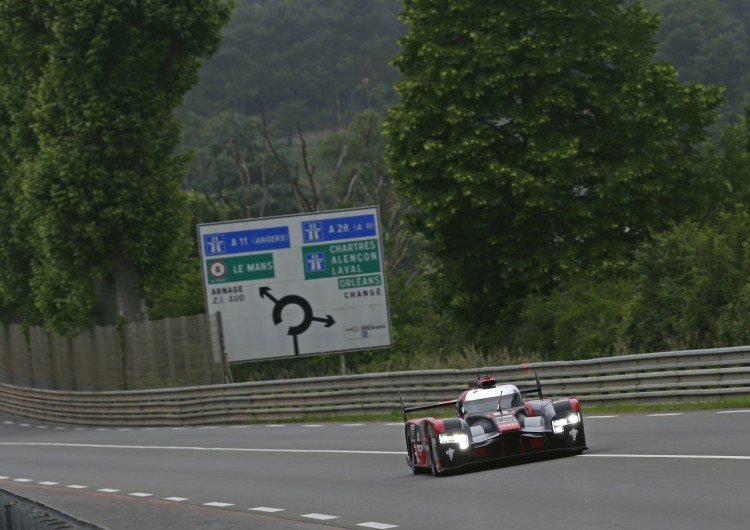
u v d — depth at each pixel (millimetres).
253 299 150250
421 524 48344
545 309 141125
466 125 149750
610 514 44188
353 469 76500
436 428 63469
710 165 159625
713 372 91250
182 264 192875
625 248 148500
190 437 127438
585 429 82188
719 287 117250
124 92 174250
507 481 57781
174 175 186625
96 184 173875
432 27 154250
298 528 52250
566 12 151500
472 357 135875
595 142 151625
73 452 122625
